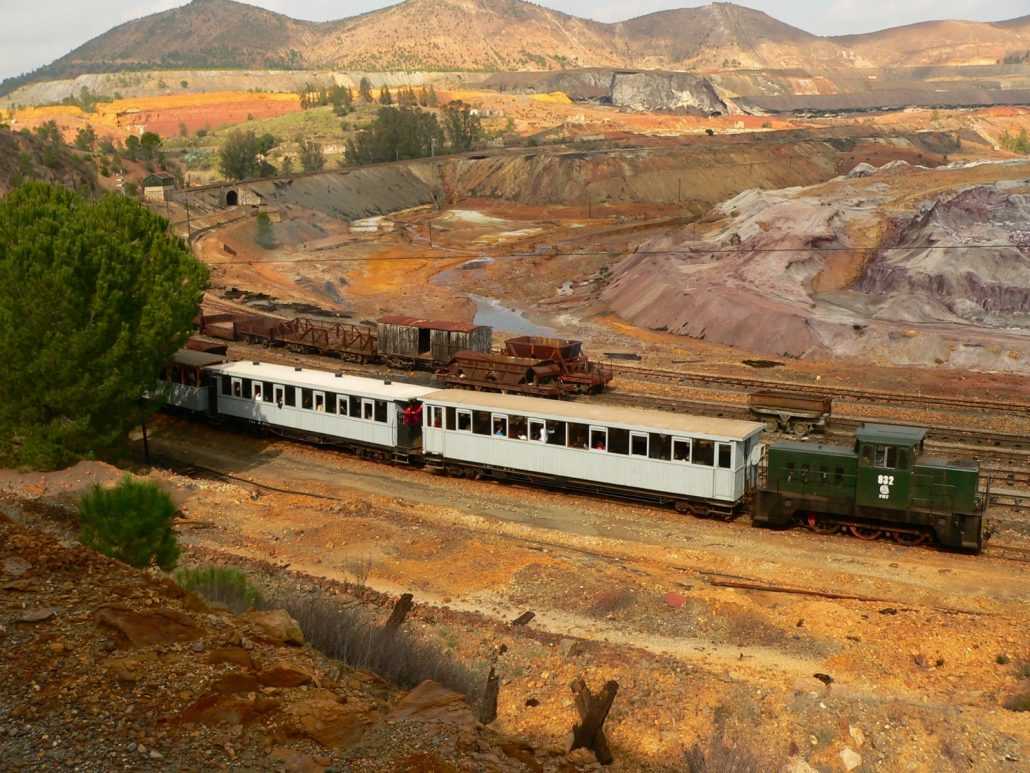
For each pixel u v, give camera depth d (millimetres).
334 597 22906
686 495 34438
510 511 35750
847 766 15977
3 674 9906
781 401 48312
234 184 184500
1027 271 79750
